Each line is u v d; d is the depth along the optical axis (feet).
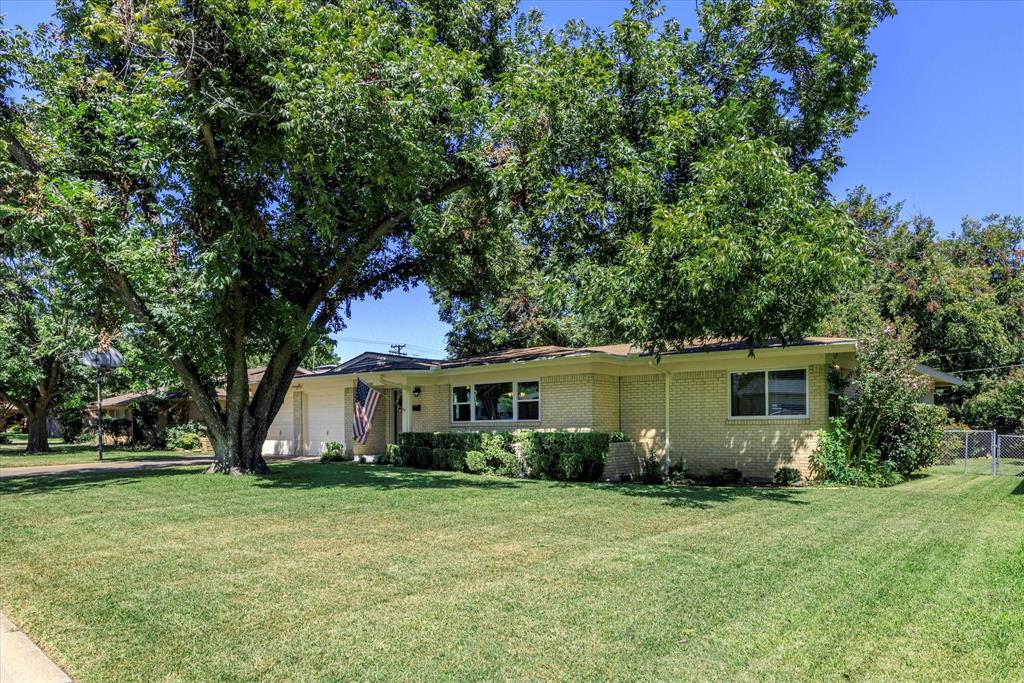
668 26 43.29
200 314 39.58
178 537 24.79
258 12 36.65
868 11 41.39
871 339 46.70
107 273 41.88
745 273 33.94
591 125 40.96
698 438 51.31
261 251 42.88
